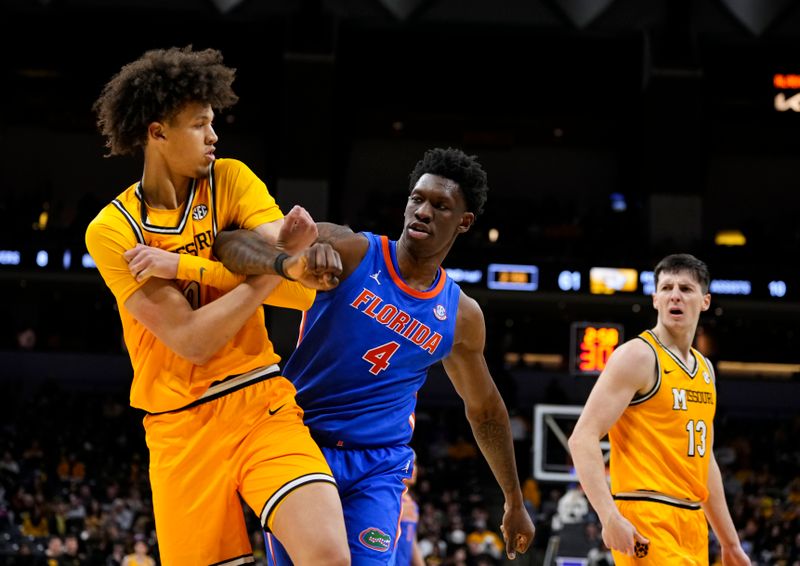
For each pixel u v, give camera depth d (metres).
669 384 4.71
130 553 15.38
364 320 3.93
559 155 28.00
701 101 24.52
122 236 3.48
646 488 4.65
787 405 26.14
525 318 26.22
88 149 27.08
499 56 25.66
